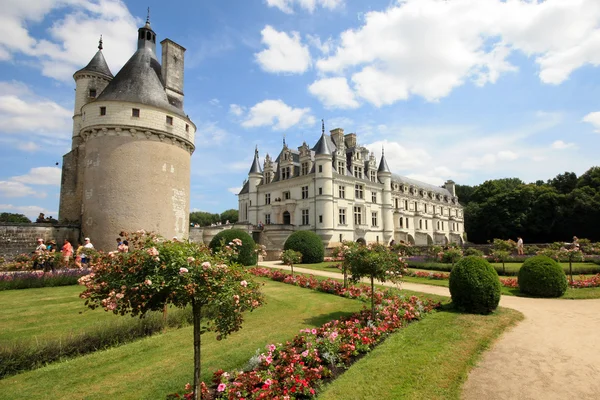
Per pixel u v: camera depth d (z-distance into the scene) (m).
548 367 7.12
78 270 16.50
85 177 23.58
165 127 24.39
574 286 16.28
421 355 7.48
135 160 23.06
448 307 12.18
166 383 6.29
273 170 50.34
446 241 71.75
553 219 59.75
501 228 66.69
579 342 8.64
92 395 5.88
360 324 9.68
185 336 9.01
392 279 10.77
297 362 6.54
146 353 7.82
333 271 24.52
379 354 7.57
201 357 7.56
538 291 14.59
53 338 8.45
